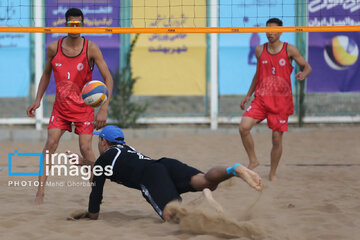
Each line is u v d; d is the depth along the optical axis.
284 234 11.49
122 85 38.00
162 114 38.75
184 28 19.08
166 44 38.28
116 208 15.21
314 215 13.53
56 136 15.73
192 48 38.31
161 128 38.59
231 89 38.62
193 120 38.72
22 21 37.31
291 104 20.42
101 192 13.07
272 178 20.45
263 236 11.23
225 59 38.44
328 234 11.50
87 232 11.84
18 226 12.41
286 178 20.95
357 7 37.72
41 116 38.06
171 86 38.59
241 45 38.28
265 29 19.36
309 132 37.41
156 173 12.38
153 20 37.38
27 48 37.97
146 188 12.39
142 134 36.72
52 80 38.09
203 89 38.62
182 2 36.91
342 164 25.20
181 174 12.43
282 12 35.38
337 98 38.91
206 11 37.28
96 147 30.31
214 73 38.38
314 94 38.81
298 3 37.47
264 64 20.50
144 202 16.27
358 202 15.57
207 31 19.31
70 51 15.50
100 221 13.11
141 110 38.34
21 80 38.12
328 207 14.59
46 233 11.77
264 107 20.36
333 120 38.91
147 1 36.78
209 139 35.03
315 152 29.78
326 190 17.94
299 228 12.13
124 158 12.88
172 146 32.09
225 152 29.67
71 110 15.59
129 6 37.09
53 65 15.59
